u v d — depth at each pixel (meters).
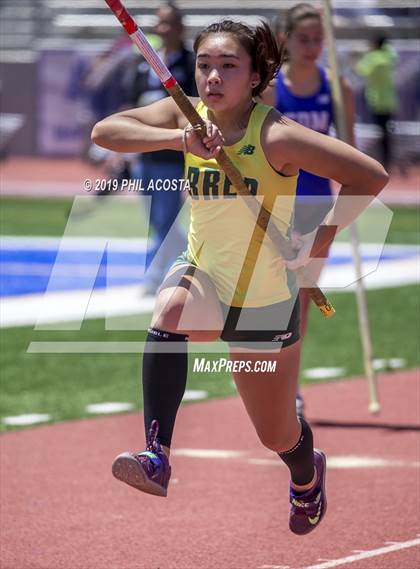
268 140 12.32
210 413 23.88
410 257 46.44
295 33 21.44
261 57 12.60
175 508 17.64
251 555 15.47
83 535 16.33
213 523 16.91
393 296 38.31
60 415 23.58
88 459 20.41
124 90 75.69
